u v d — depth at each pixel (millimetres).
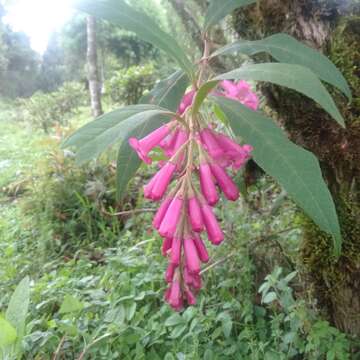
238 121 1188
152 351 2254
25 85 21625
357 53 1578
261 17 1705
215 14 1521
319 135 1683
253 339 2266
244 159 1230
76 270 3299
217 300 2578
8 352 1671
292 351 2076
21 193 6359
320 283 1906
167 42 1292
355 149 1634
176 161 1201
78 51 18547
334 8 1589
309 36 1617
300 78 1050
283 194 2650
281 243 2658
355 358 1894
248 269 2545
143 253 3273
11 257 3916
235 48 1444
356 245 1729
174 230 1155
